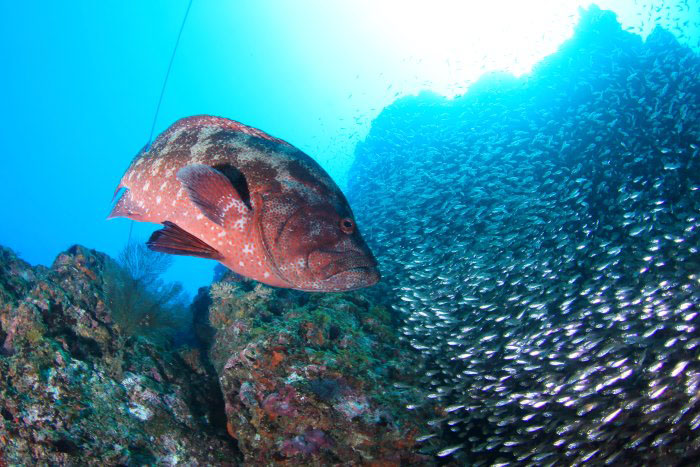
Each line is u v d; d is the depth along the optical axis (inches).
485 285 96.6
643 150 127.7
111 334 74.9
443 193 156.9
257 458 59.4
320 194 30.6
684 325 62.7
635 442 52.3
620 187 113.2
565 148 149.6
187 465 62.1
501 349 80.8
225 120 34.7
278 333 66.0
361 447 57.0
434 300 95.3
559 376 66.0
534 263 97.0
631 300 74.4
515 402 67.8
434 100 241.6
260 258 29.7
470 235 123.9
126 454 58.0
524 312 79.7
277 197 29.6
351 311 82.3
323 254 29.2
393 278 114.7
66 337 69.8
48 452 53.7
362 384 61.8
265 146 31.8
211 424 70.6
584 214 112.3
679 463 50.2
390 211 163.5
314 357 63.6
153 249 28.4
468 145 186.2
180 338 102.2
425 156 198.4
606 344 67.9
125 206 36.7
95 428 58.7
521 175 147.6
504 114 191.3
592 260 94.3
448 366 74.2
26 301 69.9
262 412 60.1
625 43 197.9
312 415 58.2
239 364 65.9
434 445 58.9
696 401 52.0
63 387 61.2
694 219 86.9
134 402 65.9
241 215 29.4
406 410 61.2
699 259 78.5
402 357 74.5
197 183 27.6
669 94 156.4
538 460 55.3
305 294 91.7
